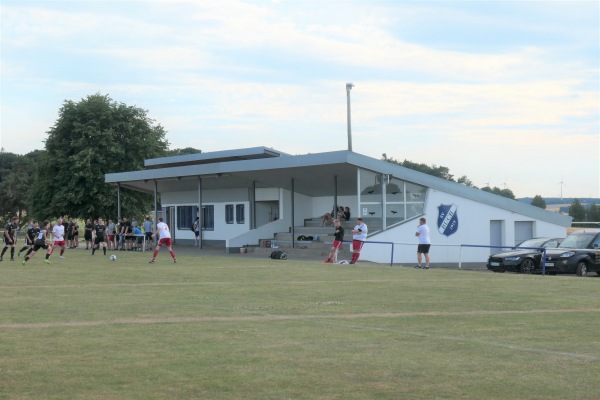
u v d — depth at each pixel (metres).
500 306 18.50
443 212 44.00
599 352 12.19
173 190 64.38
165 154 86.44
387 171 42.84
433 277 27.84
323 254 44.12
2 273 29.89
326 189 51.66
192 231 62.81
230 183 56.62
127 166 81.44
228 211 58.72
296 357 11.76
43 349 12.45
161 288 23.16
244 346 12.72
